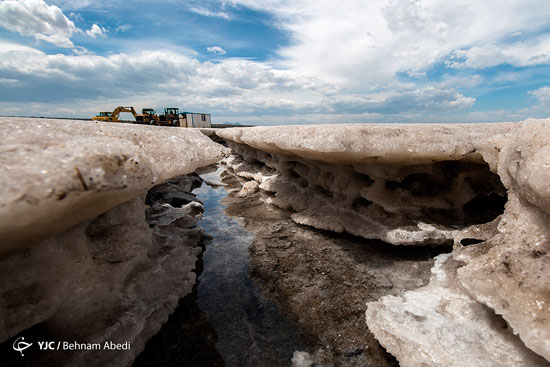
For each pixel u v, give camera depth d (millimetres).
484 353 1456
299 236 3467
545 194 1272
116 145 1217
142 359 1673
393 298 2062
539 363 1333
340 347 1787
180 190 5473
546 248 1433
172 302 2105
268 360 1696
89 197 1033
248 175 6430
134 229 2023
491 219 3186
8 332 1269
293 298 2273
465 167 3191
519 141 1555
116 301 1795
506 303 1375
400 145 2547
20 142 985
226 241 3385
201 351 1753
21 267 1322
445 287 2082
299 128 3104
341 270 2650
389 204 3162
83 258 1599
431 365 1473
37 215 873
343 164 3506
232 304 2203
